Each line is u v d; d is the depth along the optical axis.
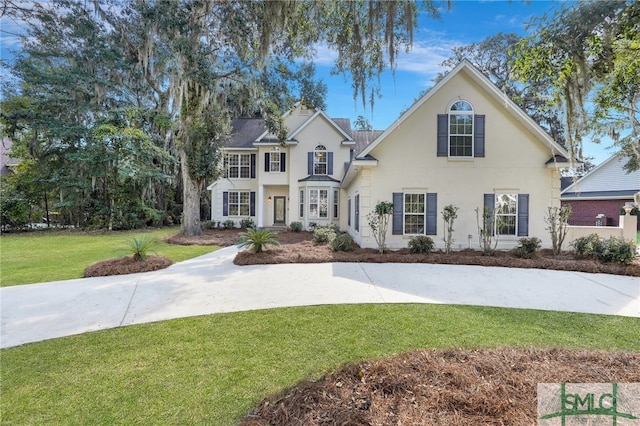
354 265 8.10
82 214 18.88
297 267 7.91
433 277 6.84
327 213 17.20
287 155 18.42
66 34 14.76
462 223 10.11
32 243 12.76
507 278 6.77
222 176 17.83
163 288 6.03
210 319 4.41
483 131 10.04
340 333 3.88
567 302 5.15
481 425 1.93
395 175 10.18
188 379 2.91
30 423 2.35
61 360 3.28
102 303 5.14
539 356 2.87
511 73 4.52
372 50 6.98
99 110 16.88
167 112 15.44
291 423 2.07
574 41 3.65
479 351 3.04
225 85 13.88
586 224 20.09
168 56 11.45
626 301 5.20
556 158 9.88
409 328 4.02
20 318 4.48
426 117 10.09
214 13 11.34
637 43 3.64
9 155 19.17
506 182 10.05
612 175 18.94
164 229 19.48
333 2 6.62
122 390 2.75
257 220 18.88
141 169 16.89
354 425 1.97
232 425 2.29
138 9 11.34
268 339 3.74
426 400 2.19
